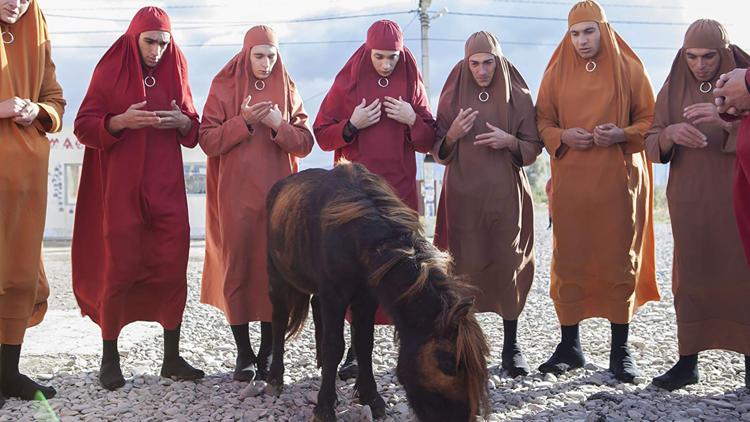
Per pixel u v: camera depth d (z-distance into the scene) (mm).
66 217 24734
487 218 5852
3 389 5359
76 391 5566
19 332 5285
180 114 5684
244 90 5934
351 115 6023
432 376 3559
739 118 4320
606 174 5703
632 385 5621
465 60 6027
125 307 5758
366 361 4961
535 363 6418
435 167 24562
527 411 4953
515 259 5910
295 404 5168
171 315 5770
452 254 5961
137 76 5656
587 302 5934
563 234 5855
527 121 6008
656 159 5500
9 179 5059
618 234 5719
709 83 5477
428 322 3754
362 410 4773
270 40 5887
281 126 5812
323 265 4551
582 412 4902
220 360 6723
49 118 5332
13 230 5148
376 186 4633
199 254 18656
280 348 5445
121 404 5180
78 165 24734
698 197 5352
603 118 5711
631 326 8227
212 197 6137
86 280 5824
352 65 6145
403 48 6117
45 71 5527
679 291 5469
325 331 4625
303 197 4871
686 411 4871
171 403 5227
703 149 5352
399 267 4031
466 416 3475
